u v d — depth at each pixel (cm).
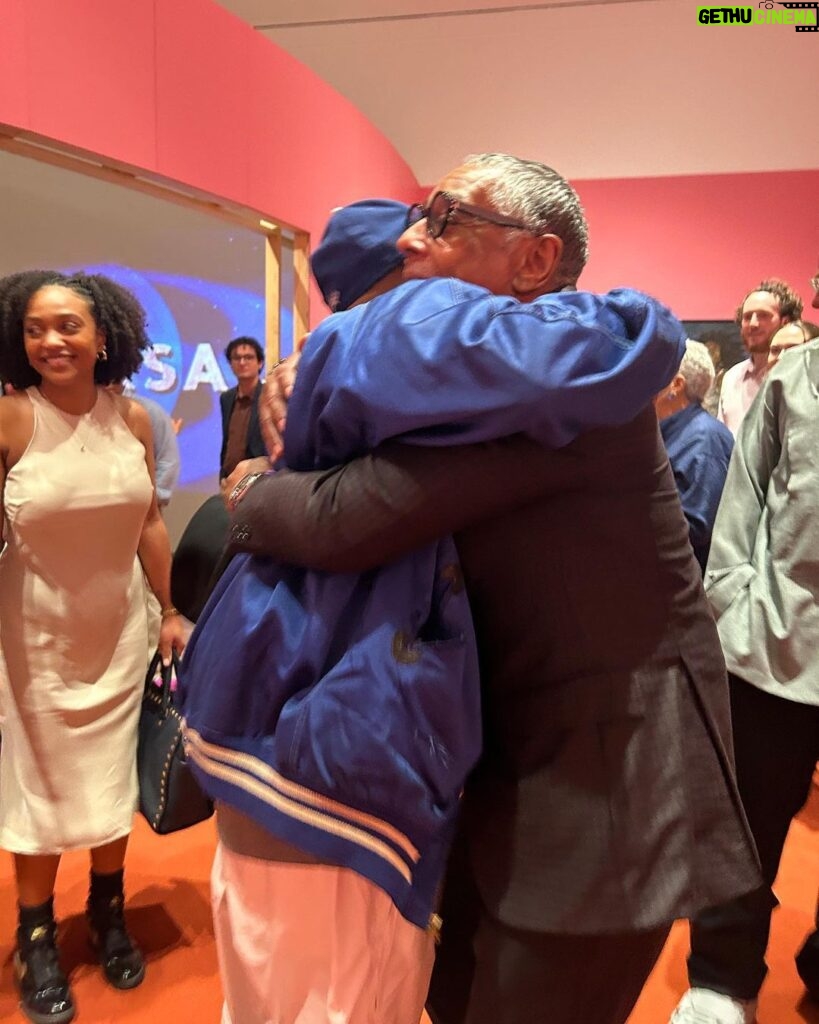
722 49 589
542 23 612
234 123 369
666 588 96
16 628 183
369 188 515
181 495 602
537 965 96
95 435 186
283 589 91
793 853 265
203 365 592
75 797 188
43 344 177
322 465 92
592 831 90
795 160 589
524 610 93
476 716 92
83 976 198
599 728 92
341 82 647
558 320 81
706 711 96
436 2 617
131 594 197
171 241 582
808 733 169
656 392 85
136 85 309
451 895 105
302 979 92
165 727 188
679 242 581
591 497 91
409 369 81
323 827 85
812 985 192
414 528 85
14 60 259
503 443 85
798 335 311
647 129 607
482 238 95
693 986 182
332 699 84
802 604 158
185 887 236
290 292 456
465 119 633
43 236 559
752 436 173
